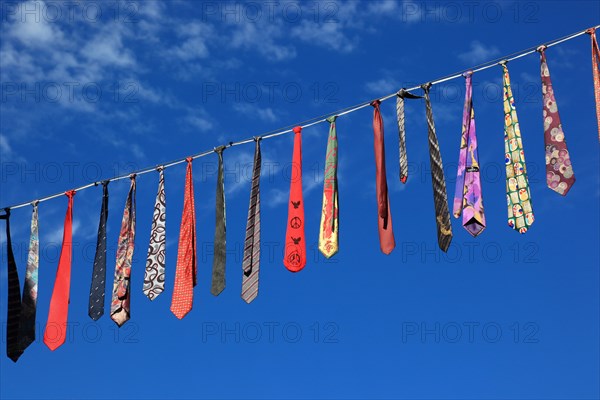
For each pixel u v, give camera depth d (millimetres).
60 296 13742
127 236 13656
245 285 12477
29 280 14219
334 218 11984
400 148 11602
